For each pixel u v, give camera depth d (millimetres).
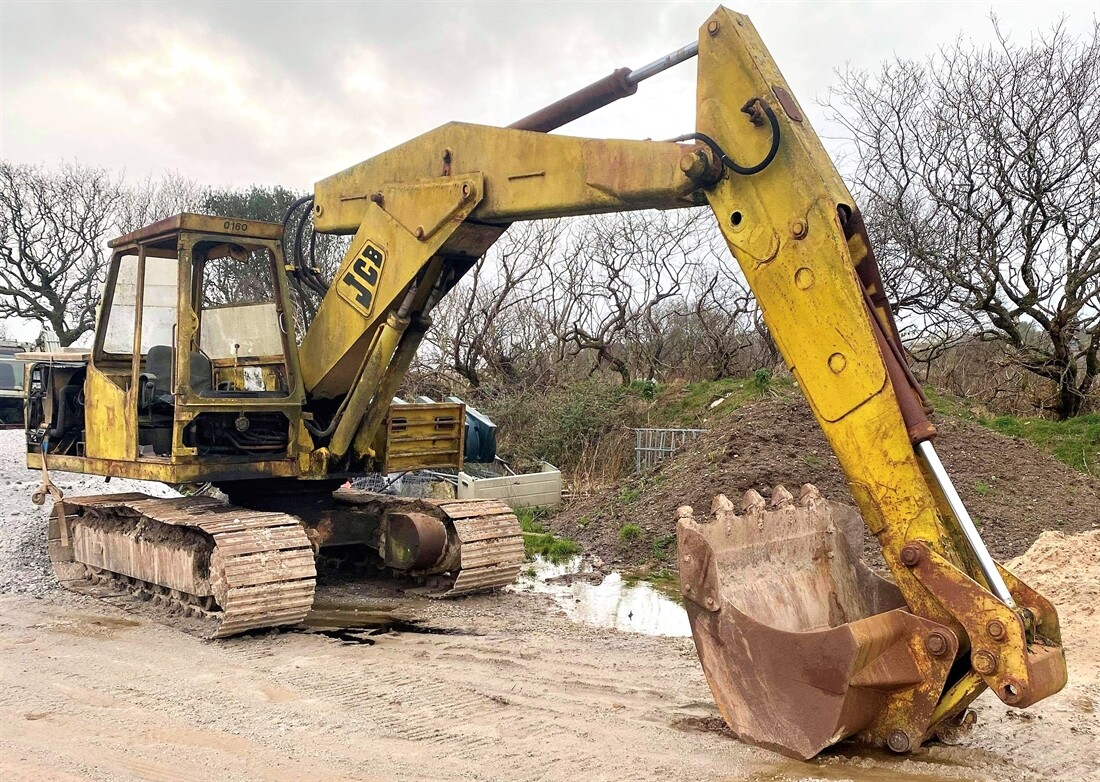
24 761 4199
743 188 4277
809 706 3949
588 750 4270
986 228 15547
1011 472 11328
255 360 7902
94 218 31297
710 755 4152
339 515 8164
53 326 30625
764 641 4074
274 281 7344
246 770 4082
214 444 7312
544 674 5621
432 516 8141
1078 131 14789
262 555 6555
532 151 5613
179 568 7012
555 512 12547
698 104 4473
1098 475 12609
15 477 12945
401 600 7844
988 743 4348
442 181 6262
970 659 3771
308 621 7102
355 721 4730
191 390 6820
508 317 22469
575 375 21125
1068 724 4625
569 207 5359
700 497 10703
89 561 8391
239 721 4742
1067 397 15539
